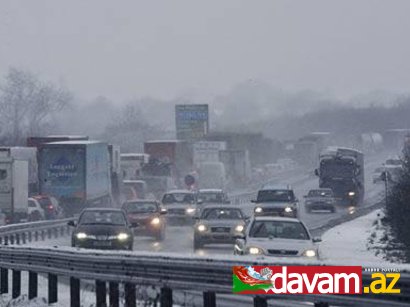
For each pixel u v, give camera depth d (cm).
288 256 4316
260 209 9612
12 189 10050
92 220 6312
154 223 8100
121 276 3186
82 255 3388
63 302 3659
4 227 7544
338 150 14938
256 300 2681
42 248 3681
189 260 2895
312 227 10200
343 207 14650
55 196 11175
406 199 7294
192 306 3266
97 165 11662
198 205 10712
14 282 3953
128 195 13725
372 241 7600
